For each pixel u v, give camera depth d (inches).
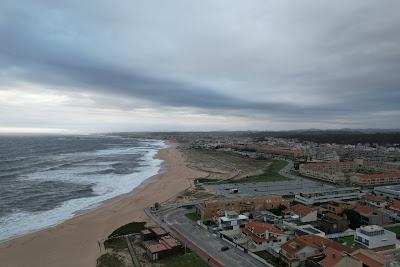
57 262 2475.4
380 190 4813.0
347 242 2748.5
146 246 2596.0
